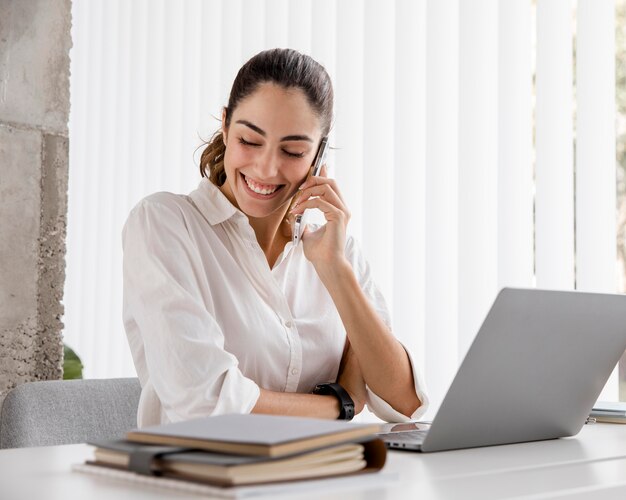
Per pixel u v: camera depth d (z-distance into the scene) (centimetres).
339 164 280
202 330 156
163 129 348
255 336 173
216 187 179
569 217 231
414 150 262
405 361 177
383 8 273
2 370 234
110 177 370
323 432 88
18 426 183
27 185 241
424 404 179
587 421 164
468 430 121
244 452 84
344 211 178
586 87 228
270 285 177
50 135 247
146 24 358
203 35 336
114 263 363
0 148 236
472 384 115
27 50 242
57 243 246
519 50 240
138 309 163
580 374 132
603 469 106
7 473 95
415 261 260
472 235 245
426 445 117
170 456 86
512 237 238
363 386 178
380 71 273
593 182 225
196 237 174
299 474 86
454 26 254
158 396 166
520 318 115
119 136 366
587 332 127
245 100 165
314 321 182
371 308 176
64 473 95
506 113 239
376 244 271
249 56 317
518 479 97
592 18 228
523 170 238
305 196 178
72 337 379
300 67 166
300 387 179
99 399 196
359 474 91
